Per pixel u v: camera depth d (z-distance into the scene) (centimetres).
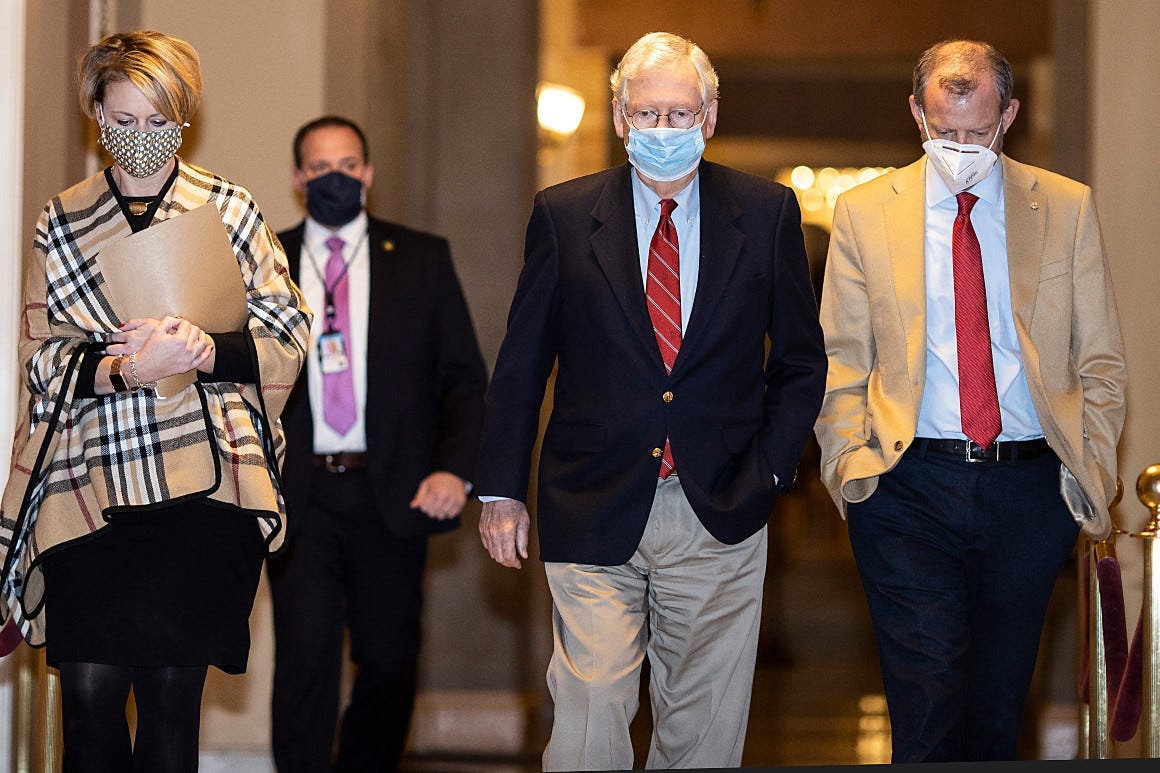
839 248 756
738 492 676
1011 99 726
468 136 1434
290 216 1198
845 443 737
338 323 950
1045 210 737
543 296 698
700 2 2425
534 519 1476
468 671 1419
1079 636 838
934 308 728
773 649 2047
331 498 937
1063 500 730
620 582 691
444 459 959
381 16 1312
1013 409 722
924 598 721
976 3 2425
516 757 1339
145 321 641
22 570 680
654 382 679
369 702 958
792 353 700
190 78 654
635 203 702
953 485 719
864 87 2983
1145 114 1242
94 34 1089
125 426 648
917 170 748
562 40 2381
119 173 676
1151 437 1223
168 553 650
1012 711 749
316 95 1198
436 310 975
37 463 650
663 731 716
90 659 638
